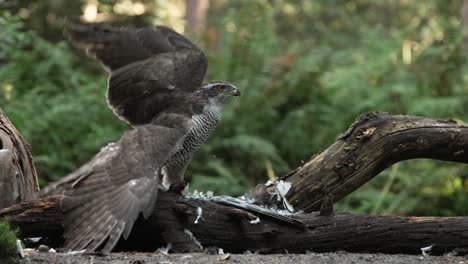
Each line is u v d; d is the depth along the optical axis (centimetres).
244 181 1541
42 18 2000
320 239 887
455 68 1755
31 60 1628
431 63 1773
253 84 1664
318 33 2727
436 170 1495
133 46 934
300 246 889
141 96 928
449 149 1004
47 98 1577
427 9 2225
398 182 1532
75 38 913
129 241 909
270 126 1658
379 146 1002
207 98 920
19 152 1030
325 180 1006
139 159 806
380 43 1966
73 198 790
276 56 1802
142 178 791
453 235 878
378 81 1775
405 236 880
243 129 1609
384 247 885
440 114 1583
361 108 1636
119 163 805
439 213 1458
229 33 1877
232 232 890
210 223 889
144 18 2002
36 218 888
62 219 849
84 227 772
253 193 1000
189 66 941
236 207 902
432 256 868
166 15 2006
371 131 1003
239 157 1586
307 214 906
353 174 1006
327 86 1716
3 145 1003
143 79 926
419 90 1730
